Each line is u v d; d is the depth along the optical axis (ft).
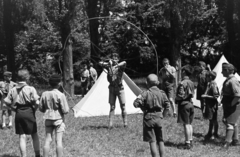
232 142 24.53
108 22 104.32
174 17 54.29
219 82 42.27
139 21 106.11
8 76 31.40
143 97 19.21
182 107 23.29
